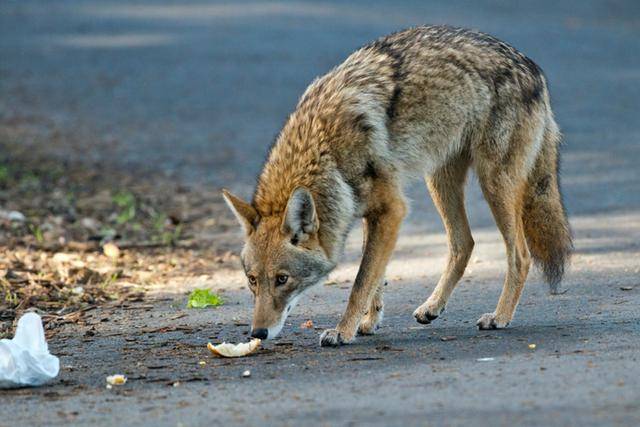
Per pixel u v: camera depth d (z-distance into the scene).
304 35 42.91
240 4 51.94
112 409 8.57
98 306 13.45
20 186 22.02
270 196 11.34
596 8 50.84
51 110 31.91
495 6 50.59
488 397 8.27
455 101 12.05
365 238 12.09
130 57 40.19
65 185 22.59
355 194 11.48
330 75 12.09
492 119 12.12
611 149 25.70
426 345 10.79
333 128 11.40
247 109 32.06
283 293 11.00
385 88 11.79
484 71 12.14
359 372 9.54
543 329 11.29
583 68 37.19
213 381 9.46
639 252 15.64
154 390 9.20
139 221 19.45
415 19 45.78
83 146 27.20
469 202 21.12
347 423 7.73
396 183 11.77
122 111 32.06
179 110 32.16
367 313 11.76
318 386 9.02
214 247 17.39
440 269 15.28
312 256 11.12
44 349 9.79
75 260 15.90
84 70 38.12
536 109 12.32
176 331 12.00
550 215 12.43
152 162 25.55
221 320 12.52
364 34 42.31
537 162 12.42
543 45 41.22
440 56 12.11
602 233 17.33
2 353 9.48
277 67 37.59
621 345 10.05
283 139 11.71
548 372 9.02
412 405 8.15
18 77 36.91
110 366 10.30
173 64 38.88
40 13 50.59
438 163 12.20
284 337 11.59
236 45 41.66
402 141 11.83
